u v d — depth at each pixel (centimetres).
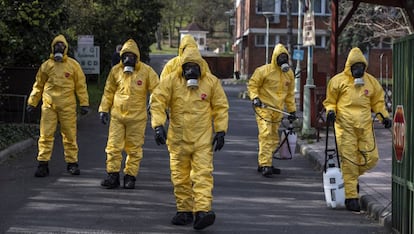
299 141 2005
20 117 2250
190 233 988
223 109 991
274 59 1491
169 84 982
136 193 1271
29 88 2261
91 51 2969
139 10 4472
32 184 1345
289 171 1582
